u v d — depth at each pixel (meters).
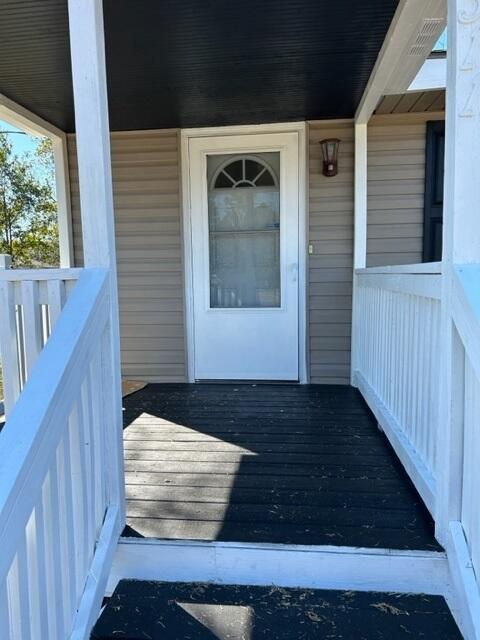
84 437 1.46
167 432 2.75
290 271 3.83
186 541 1.62
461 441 1.48
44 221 12.55
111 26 2.29
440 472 1.57
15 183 12.28
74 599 1.39
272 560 1.57
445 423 1.53
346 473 2.16
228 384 3.90
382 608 1.45
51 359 1.31
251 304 3.92
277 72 2.85
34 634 1.20
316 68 2.80
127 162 3.89
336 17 2.25
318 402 3.33
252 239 3.87
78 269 1.64
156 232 3.92
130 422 2.93
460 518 1.50
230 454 2.41
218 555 1.59
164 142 3.84
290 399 3.41
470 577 1.37
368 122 3.62
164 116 3.56
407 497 1.93
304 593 1.53
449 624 1.38
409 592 1.53
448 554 1.50
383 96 3.20
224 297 3.93
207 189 3.86
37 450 1.13
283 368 3.91
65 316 1.45
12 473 1.04
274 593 1.53
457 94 1.44
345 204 3.71
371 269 3.04
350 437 2.63
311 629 1.36
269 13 2.21
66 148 3.91
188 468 2.25
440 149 3.60
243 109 3.44
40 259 12.45
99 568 1.50
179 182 3.85
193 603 1.49
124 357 4.04
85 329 1.43
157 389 3.74
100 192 1.62
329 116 3.62
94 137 1.60
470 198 1.45
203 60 2.68
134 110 3.43
